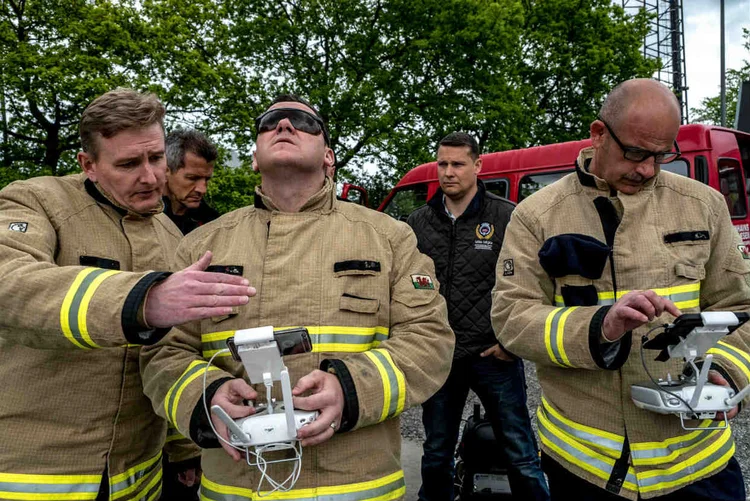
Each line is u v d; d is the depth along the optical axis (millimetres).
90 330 1191
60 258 1548
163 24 15133
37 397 1512
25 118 14891
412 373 1477
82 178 1706
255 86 15969
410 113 16656
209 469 1537
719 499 1667
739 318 1358
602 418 1687
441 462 3113
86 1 14758
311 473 1422
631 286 1664
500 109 16453
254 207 1713
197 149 2850
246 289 1190
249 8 16750
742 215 7535
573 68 19234
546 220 1816
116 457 1619
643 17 19844
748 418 4555
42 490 1497
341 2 16094
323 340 1484
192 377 1437
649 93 1603
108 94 1576
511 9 17328
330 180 1724
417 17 16281
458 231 3303
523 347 1685
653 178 1755
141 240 1700
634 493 1631
